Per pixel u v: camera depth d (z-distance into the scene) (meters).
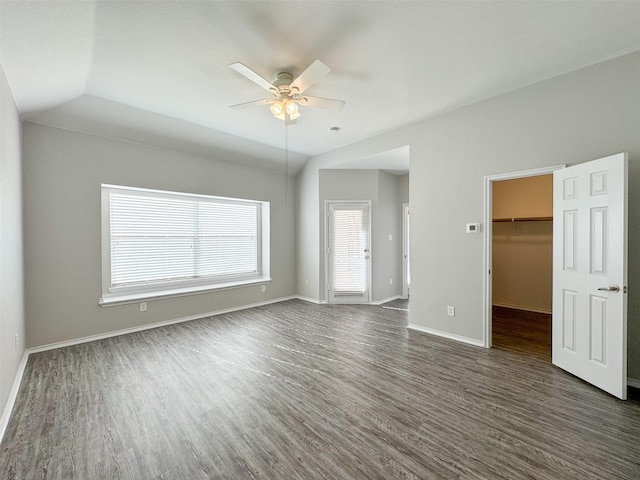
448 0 1.81
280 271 5.68
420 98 3.16
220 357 3.02
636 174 2.38
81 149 3.44
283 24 2.00
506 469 1.55
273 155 5.09
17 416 2.02
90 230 3.51
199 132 4.05
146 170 3.96
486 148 3.19
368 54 2.37
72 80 2.62
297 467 1.57
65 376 2.60
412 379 2.54
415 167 3.81
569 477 1.49
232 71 2.58
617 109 2.45
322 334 3.74
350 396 2.27
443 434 1.83
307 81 2.35
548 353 3.09
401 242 5.92
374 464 1.59
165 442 1.76
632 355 2.40
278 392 2.33
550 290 4.68
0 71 2.05
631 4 1.85
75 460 1.62
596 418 1.97
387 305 5.30
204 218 4.89
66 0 1.65
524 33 2.13
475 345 3.32
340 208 5.41
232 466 1.58
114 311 3.70
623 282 2.15
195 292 4.45
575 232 2.55
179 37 2.11
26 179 3.07
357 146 4.59
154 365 2.83
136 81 2.76
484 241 3.22
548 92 2.79
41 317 3.17
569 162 2.68
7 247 2.22
